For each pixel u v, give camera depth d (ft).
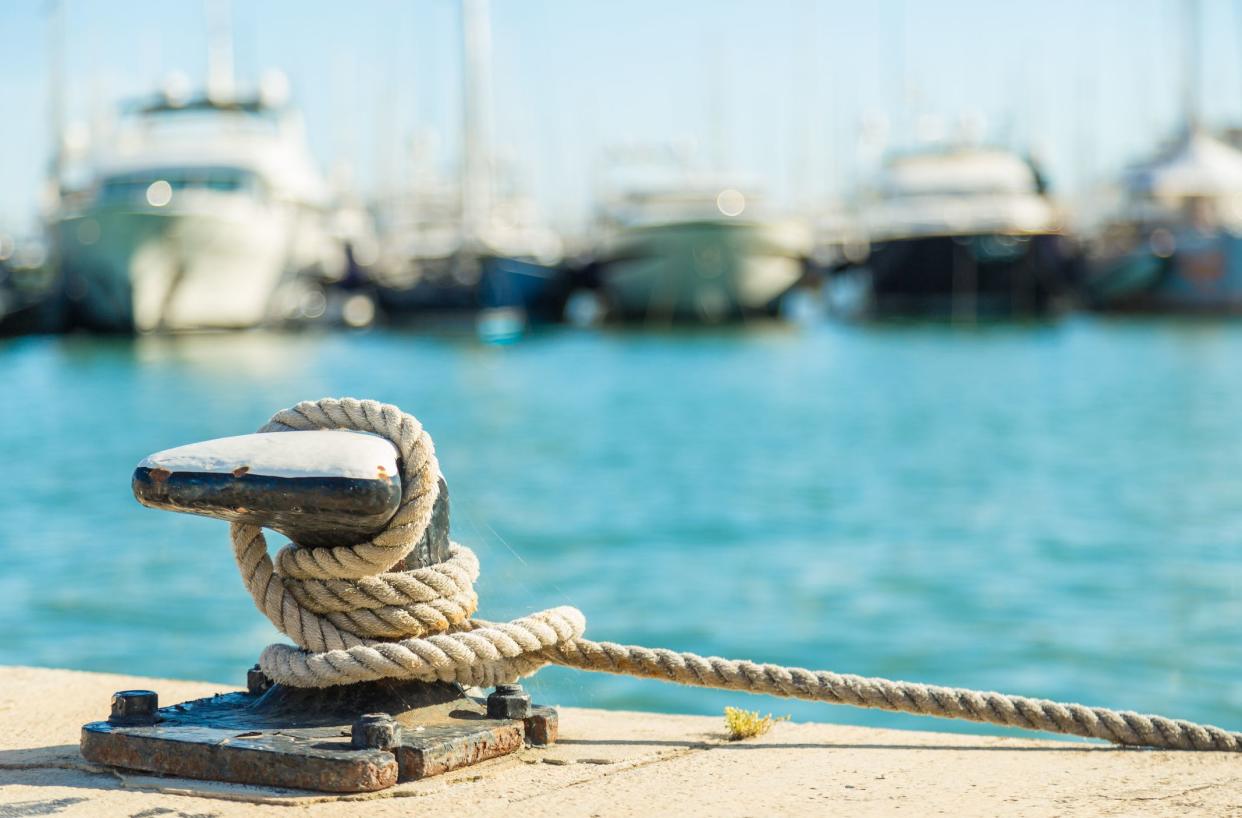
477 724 10.59
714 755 10.87
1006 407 104.73
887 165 181.68
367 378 130.41
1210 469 69.82
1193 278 206.69
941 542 49.57
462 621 11.01
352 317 208.03
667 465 72.90
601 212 171.32
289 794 9.43
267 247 151.12
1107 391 116.26
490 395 115.85
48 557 44.21
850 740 11.44
